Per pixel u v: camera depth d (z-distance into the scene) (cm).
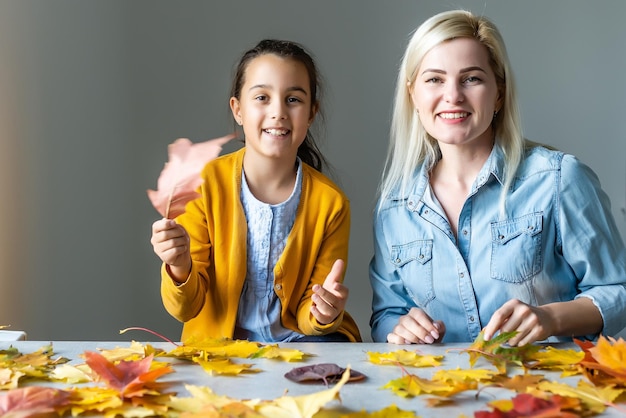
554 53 265
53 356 109
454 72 145
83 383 96
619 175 267
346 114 266
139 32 252
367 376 99
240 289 162
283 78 161
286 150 162
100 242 241
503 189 150
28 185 212
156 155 254
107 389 90
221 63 258
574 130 267
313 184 168
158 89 254
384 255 158
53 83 221
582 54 264
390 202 158
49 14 220
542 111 267
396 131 161
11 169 204
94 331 240
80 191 233
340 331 163
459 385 92
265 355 108
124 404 86
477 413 81
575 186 149
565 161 151
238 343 113
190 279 146
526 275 148
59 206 225
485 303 150
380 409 87
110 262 245
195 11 256
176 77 255
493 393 92
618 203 268
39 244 218
